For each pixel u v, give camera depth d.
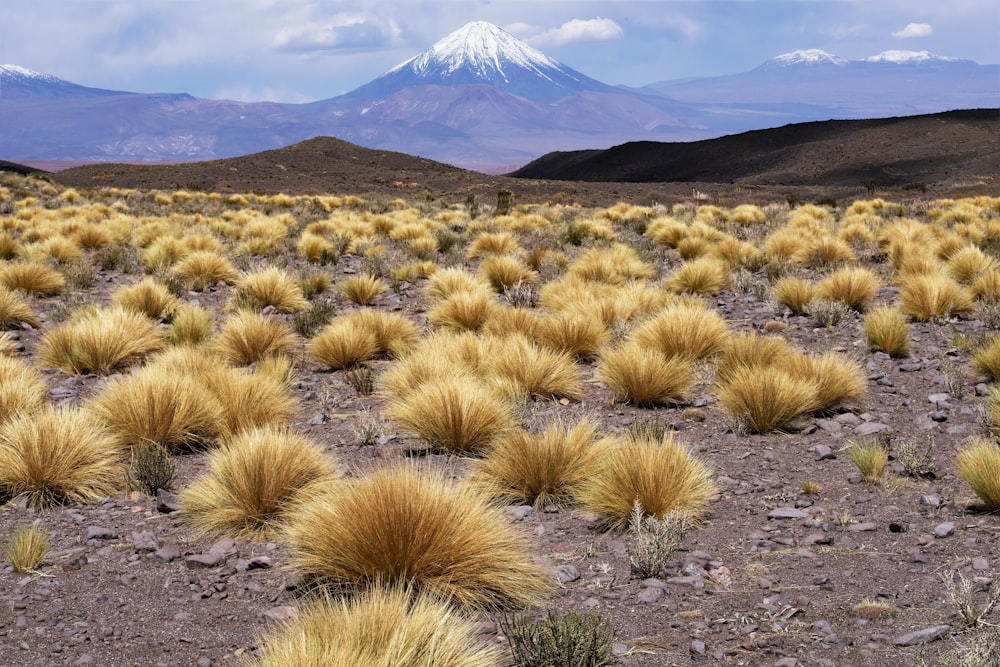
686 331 9.60
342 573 4.24
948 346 10.30
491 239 20.11
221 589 4.32
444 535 4.23
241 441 5.63
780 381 7.37
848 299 12.84
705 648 3.64
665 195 67.75
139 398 6.76
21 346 10.66
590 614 3.71
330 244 20.59
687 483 5.38
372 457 6.55
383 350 10.62
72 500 5.69
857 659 3.51
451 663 3.17
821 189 68.69
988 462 5.34
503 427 6.84
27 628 3.89
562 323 10.25
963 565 4.45
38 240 20.84
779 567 4.56
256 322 10.17
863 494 5.70
